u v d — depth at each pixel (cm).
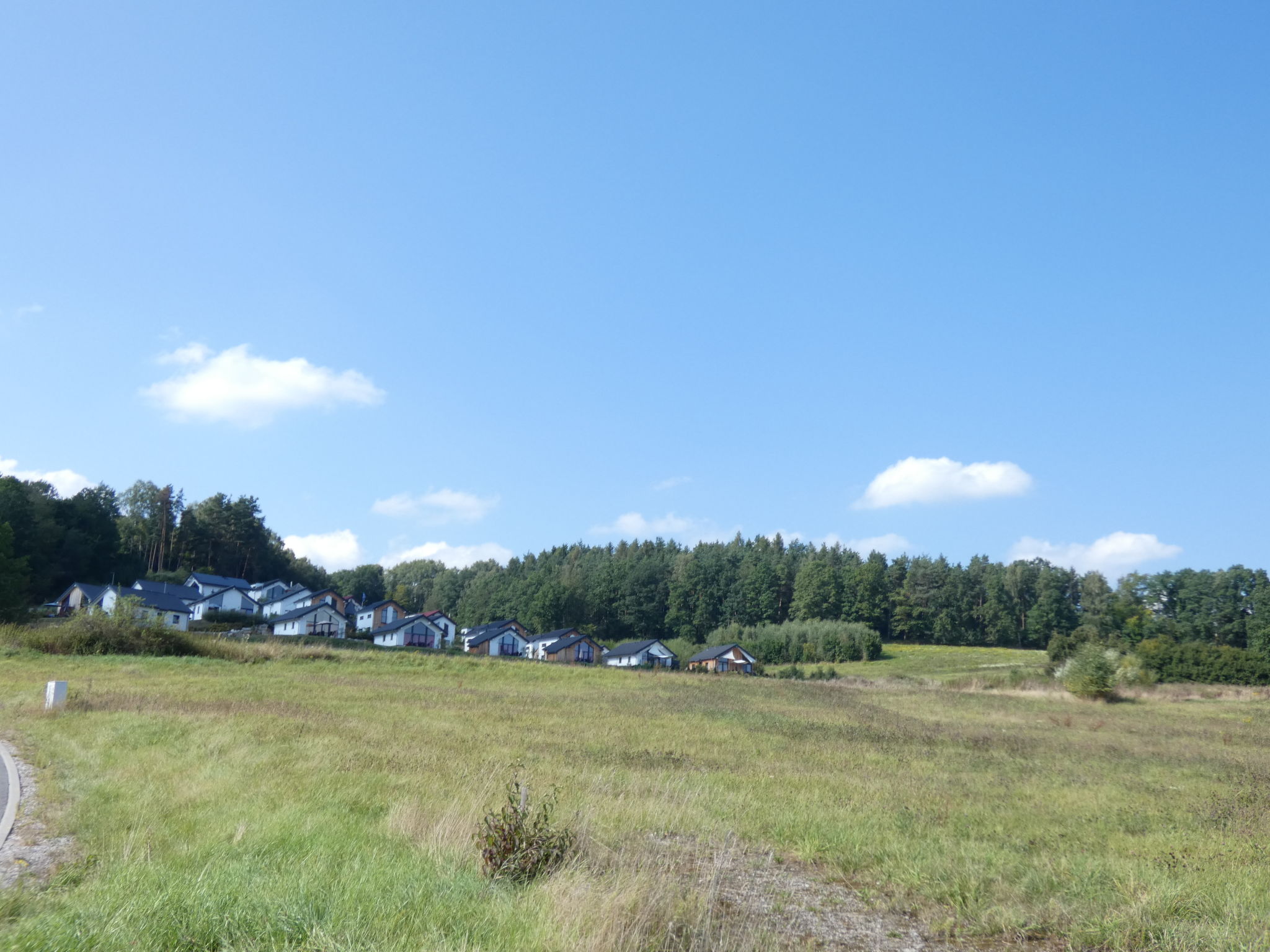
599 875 785
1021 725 3100
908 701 4181
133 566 10294
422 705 2702
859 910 808
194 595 8650
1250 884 897
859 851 1017
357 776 1247
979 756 2064
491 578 15338
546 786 1262
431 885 704
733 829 1096
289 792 1093
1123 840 1134
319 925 598
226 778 1180
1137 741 2580
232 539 11881
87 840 852
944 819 1243
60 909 619
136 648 4241
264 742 1573
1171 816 1305
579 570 14675
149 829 877
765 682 5228
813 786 1482
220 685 3038
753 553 14275
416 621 8644
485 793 1119
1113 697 4697
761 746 2062
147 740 1543
